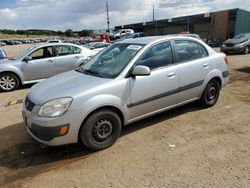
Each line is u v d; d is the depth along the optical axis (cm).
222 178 309
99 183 313
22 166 360
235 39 1761
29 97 394
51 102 354
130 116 417
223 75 555
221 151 371
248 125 456
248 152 365
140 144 404
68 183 316
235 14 3281
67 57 924
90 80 400
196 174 319
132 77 407
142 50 429
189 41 504
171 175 320
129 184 307
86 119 368
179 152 373
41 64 884
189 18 3838
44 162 368
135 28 5188
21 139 446
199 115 511
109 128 393
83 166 352
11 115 580
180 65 471
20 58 877
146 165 345
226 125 460
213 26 3453
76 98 357
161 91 444
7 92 844
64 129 352
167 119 497
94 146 381
